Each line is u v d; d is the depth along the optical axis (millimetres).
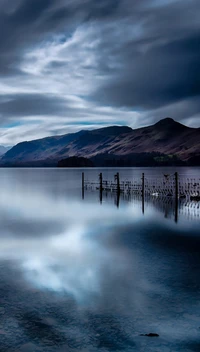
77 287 11375
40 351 7578
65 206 36500
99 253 15852
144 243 17906
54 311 9555
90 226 23484
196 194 48500
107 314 9344
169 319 9031
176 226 23234
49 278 12305
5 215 29500
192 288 11195
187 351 7547
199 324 8742
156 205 37094
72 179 110625
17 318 9156
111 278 12250
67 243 18094
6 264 14117
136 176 124562
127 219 26672
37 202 41125
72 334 8312
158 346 7758
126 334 8289
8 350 7609
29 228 22875
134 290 11062
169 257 15023
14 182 94250
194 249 16484
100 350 7617
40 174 172375
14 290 11141
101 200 43344
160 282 11781
